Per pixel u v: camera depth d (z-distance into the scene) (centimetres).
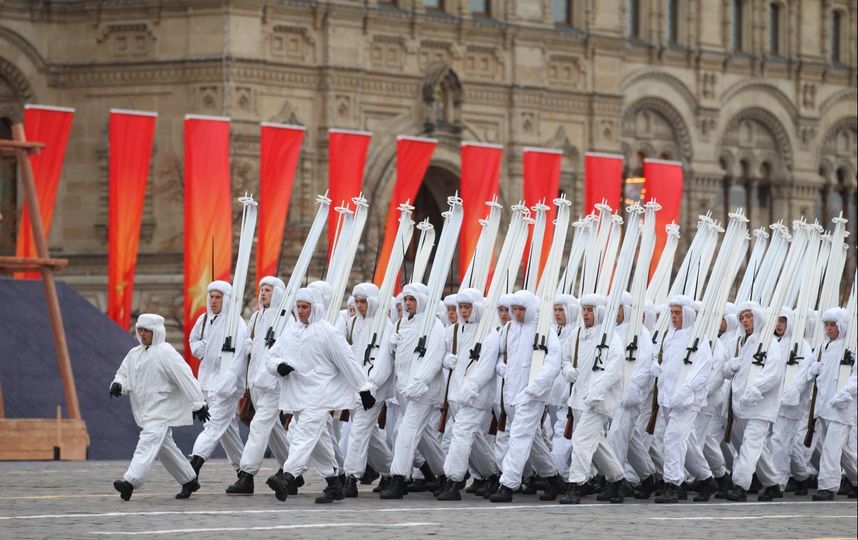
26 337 10388
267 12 15900
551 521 6262
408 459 7081
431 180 17362
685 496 7531
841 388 7650
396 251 7325
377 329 7256
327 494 6825
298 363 6769
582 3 18338
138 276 15875
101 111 16188
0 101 16350
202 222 11875
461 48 17350
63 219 16325
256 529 5734
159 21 15925
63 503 6612
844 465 7869
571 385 7125
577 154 18262
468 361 7150
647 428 7344
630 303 7381
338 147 12538
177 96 15888
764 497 7712
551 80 18075
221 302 7281
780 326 7831
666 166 14262
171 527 5788
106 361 10488
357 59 16462
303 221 16075
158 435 6712
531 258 7669
